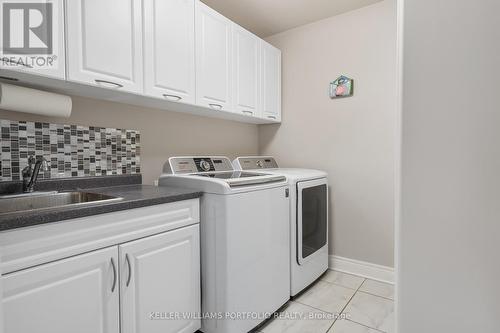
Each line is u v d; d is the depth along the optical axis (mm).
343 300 2014
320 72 2588
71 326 1041
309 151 2680
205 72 1888
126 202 1182
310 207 2170
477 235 396
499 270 385
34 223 924
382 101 2285
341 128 2490
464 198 403
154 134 2043
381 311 1868
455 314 415
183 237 1456
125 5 1432
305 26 2656
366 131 2367
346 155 2475
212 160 2189
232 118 2545
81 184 1626
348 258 2492
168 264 1378
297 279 2018
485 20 383
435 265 428
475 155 394
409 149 442
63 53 1220
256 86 2404
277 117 2730
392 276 2273
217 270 1511
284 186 1890
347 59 2436
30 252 935
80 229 1057
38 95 1314
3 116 1371
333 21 2498
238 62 2188
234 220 1508
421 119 431
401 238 455
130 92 1467
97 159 1718
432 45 419
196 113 2258
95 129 1706
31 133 1449
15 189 1386
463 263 407
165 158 2119
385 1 2244
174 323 1412
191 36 1782
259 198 1672
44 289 969
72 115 1611
